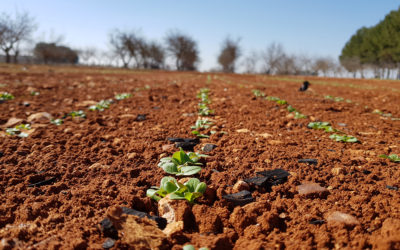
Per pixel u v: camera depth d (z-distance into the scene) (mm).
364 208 458
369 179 566
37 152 726
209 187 518
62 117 1152
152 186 546
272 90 2223
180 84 2484
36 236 401
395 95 2180
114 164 658
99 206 476
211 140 835
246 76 5371
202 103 1427
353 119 1200
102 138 851
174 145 769
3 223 435
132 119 1096
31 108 1322
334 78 5129
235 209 453
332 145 803
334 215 436
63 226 425
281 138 858
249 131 932
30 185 552
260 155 705
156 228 414
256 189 542
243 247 391
